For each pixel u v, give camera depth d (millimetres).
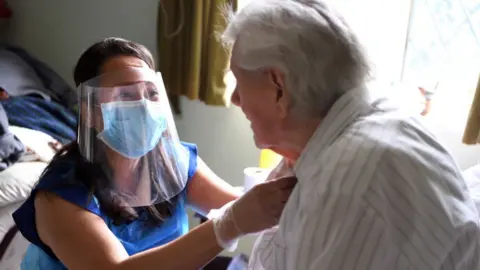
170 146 1371
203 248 1065
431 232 792
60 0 2596
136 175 1298
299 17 857
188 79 2289
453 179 865
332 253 784
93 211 1186
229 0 2148
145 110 1239
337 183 805
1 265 1811
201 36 2219
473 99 1749
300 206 856
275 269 909
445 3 1987
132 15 2514
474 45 1976
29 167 1896
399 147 827
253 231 1022
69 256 1124
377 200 784
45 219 1174
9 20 2670
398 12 2121
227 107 2424
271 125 928
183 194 1430
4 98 2230
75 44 2637
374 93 937
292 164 1058
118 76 1237
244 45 888
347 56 867
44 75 2537
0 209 1817
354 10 2145
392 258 782
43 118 2230
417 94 1958
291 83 858
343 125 877
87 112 1234
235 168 2521
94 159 1233
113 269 1084
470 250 839
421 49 2053
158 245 1340
